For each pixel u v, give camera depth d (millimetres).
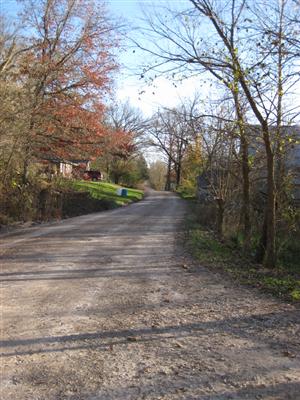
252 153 16219
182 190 68688
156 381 4605
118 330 6277
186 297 8320
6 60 22828
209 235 19609
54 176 33469
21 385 4508
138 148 78688
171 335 6094
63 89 28875
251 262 12836
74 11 28531
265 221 13016
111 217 28562
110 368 4941
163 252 14047
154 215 31250
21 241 15789
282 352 5449
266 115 11375
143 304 7734
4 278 9672
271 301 8062
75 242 15820
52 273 10336
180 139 20188
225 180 19203
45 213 25344
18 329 6238
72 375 4754
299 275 11148
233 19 10867
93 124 30328
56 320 6684
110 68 30266
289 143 11945
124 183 84438
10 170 24344
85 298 8070
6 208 22469
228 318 6930
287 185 14336
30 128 24312
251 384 4543
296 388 4457
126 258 12742
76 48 28828
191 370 4891
